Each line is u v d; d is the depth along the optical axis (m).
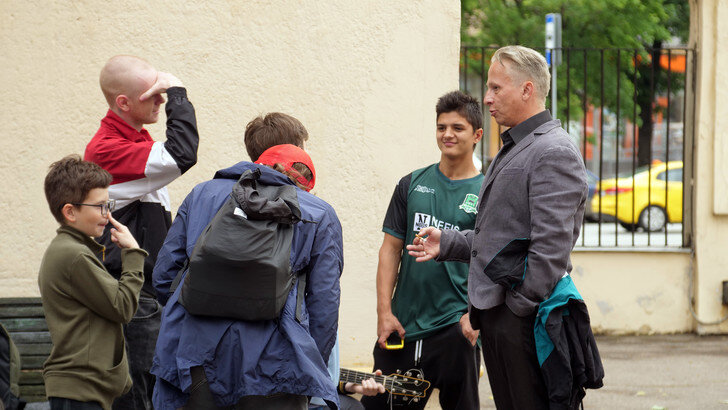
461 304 5.29
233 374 3.70
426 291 5.30
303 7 7.14
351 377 5.19
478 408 5.41
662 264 11.55
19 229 6.75
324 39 7.19
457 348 5.24
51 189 4.20
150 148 4.91
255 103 7.10
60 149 6.79
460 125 5.27
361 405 5.16
